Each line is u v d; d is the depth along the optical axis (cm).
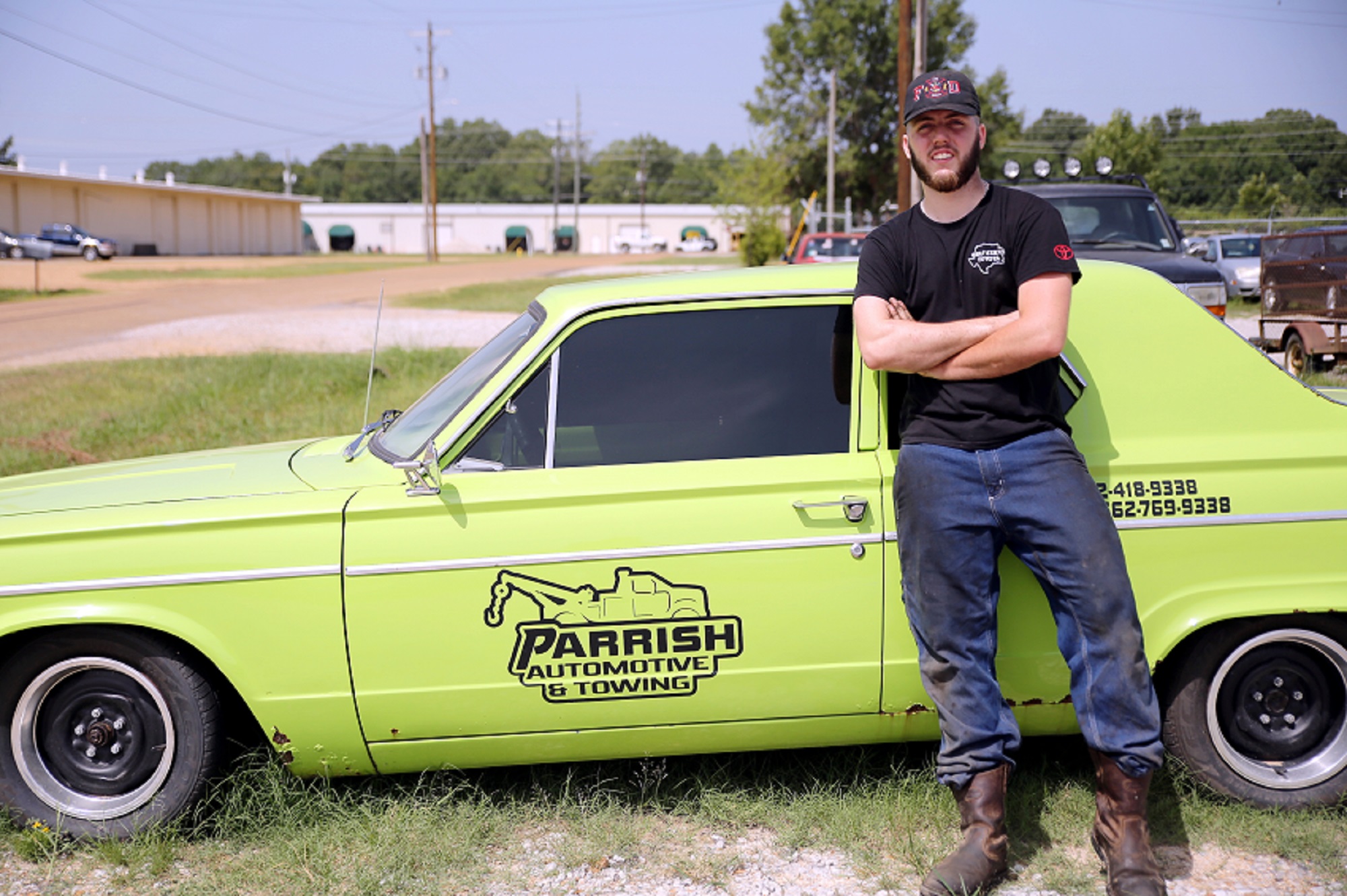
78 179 5609
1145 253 980
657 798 350
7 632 317
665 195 14425
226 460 386
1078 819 330
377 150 14962
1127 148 5744
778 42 5884
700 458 329
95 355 1591
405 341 1706
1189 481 322
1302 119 6625
